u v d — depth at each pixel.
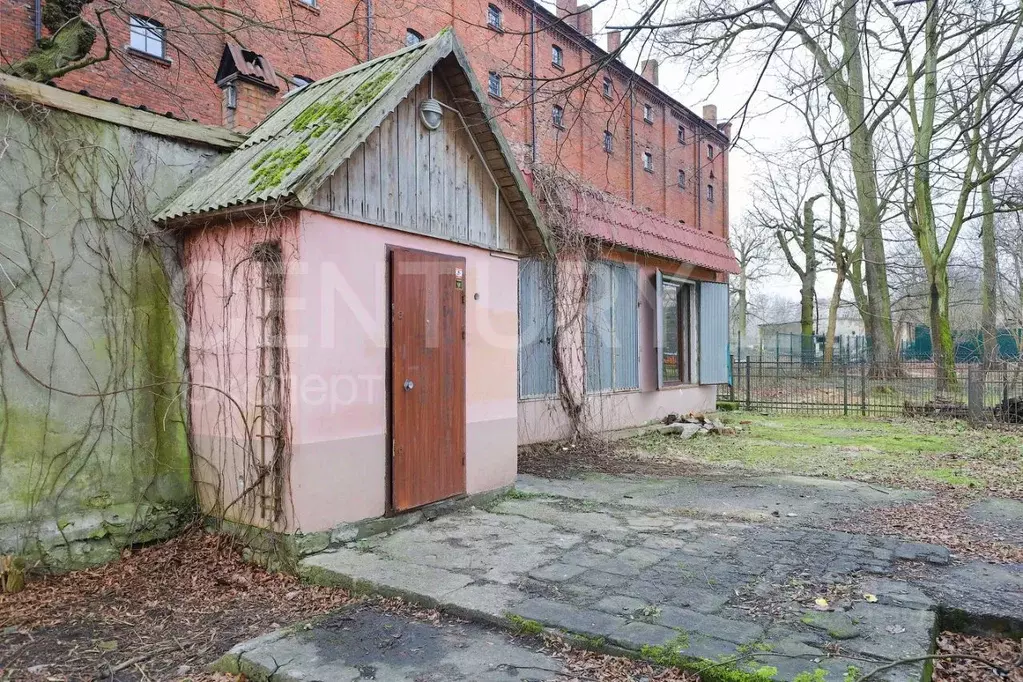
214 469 5.44
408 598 4.08
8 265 4.63
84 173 5.05
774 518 5.94
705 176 34.00
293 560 4.72
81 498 5.02
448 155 6.08
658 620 3.60
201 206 5.11
